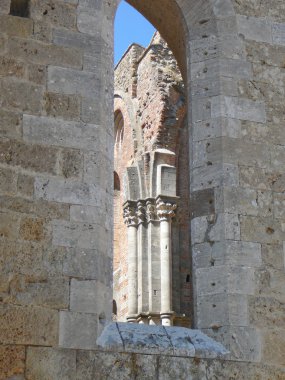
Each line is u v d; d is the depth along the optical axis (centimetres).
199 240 1438
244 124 1502
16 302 1264
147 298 2962
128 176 3123
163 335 1352
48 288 1288
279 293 1406
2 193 1312
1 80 1376
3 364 1228
